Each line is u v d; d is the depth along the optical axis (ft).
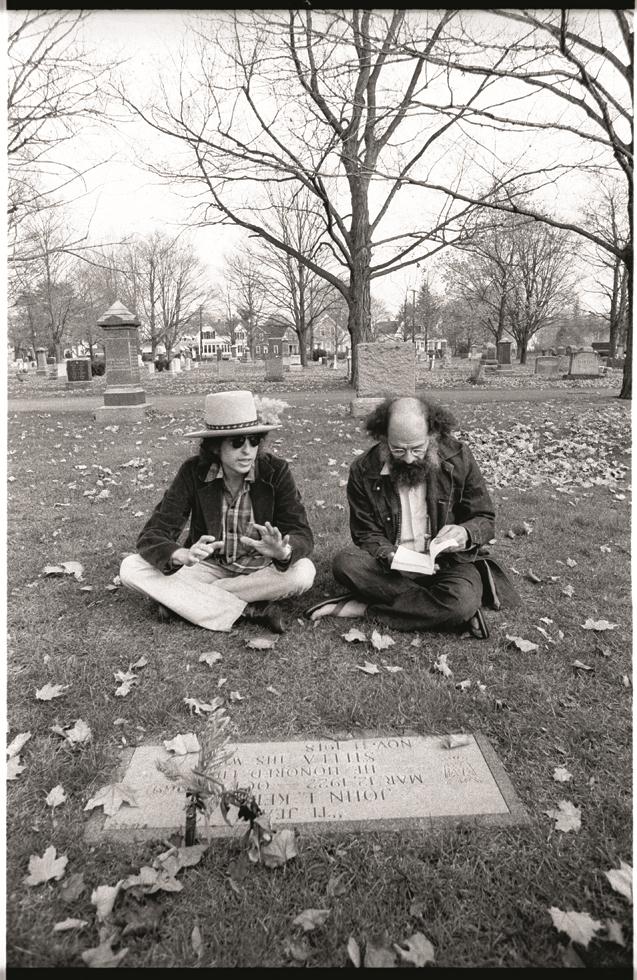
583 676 10.19
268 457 12.01
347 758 8.18
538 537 17.26
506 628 11.89
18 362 163.53
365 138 55.83
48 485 24.29
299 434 35.83
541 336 240.94
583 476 25.11
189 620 11.99
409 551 11.24
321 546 16.19
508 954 5.65
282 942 5.74
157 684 10.05
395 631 11.78
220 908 6.08
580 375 90.02
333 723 8.98
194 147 50.39
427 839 6.82
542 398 55.77
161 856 6.55
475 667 10.46
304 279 136.77
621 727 8.83
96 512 20.07
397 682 10.00
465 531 11.50
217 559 12.23
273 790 7.57
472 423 38.24
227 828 7.03
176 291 184.96
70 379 91.81
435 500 11.66
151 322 173.88
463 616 11.37
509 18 23.15
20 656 10.93
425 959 5.51
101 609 12.87
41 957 5.64
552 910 5.90
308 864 6.55
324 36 23.73
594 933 5.76
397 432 11.07
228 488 11.91
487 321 152.97
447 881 6.33
